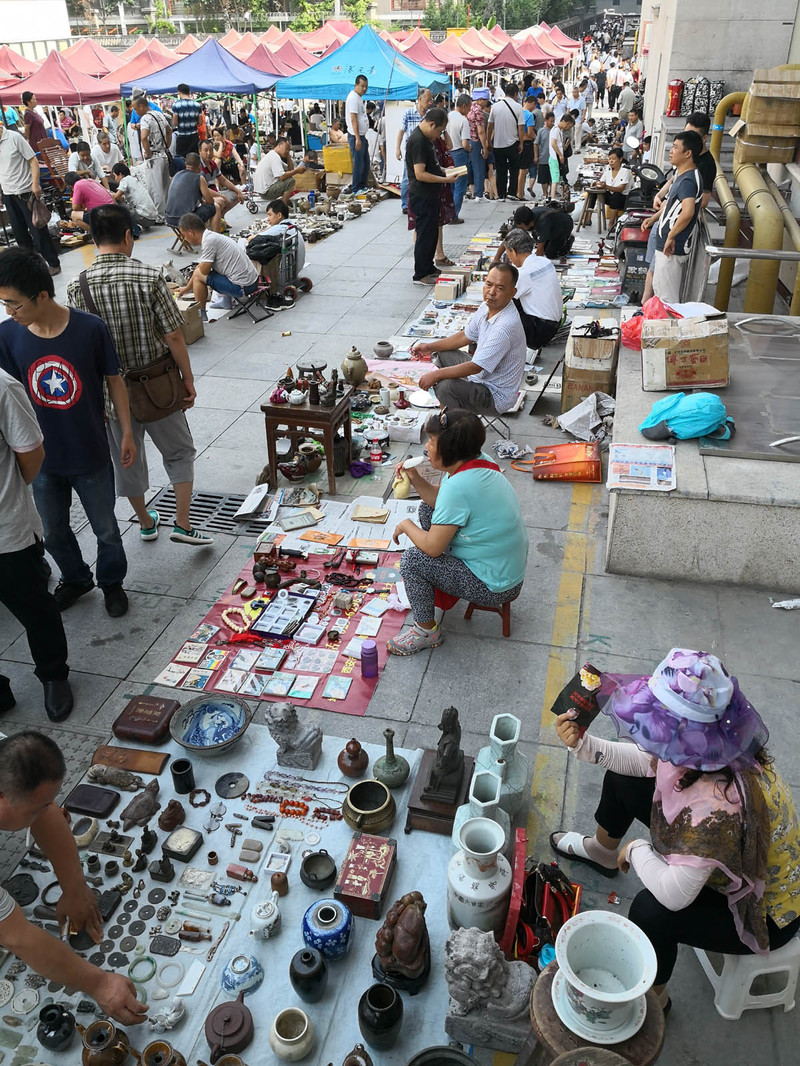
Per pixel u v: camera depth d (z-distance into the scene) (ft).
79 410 13.24
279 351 27.22
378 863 9.87
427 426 12.99
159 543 17.21
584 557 16.62
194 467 20.03
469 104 45.47
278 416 18.10
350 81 56.75
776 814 7.41
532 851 10.61
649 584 15.80
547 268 23.79
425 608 13.79
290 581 15.70
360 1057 8.00
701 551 15.46
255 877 10.14
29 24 124.26
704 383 18.39
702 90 41.27
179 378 15.55
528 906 9.12
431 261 33.76
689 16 40.73
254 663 13.76
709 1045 8.53
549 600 15.37
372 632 14.48
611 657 13.89
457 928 9.27
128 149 62.08
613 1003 6.61
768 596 15.37
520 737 12.32
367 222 45.78
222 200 41.83
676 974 9.23
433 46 82.28
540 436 21.52
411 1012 8.71
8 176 36.35
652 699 7.37
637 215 33.83
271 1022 8.66
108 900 9.84
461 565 13.37
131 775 11.44
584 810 11.16
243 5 248.73
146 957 9.30
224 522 17.90
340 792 11.27
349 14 233.14
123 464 14.32
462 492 12.78
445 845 10.51
